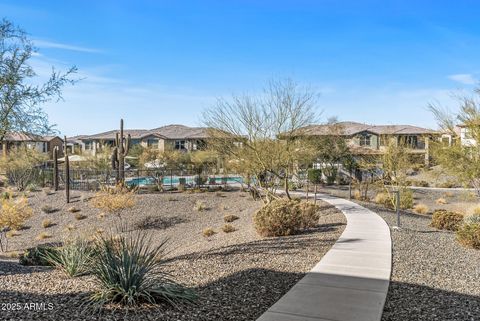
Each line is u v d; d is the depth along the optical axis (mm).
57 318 5562
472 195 20359
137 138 62906
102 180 33344
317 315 5984
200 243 16609
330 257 9984
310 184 39531
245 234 16281
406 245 11812
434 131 20078
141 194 29719
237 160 23562
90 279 7863
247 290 7230
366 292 7125
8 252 16938
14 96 10352
